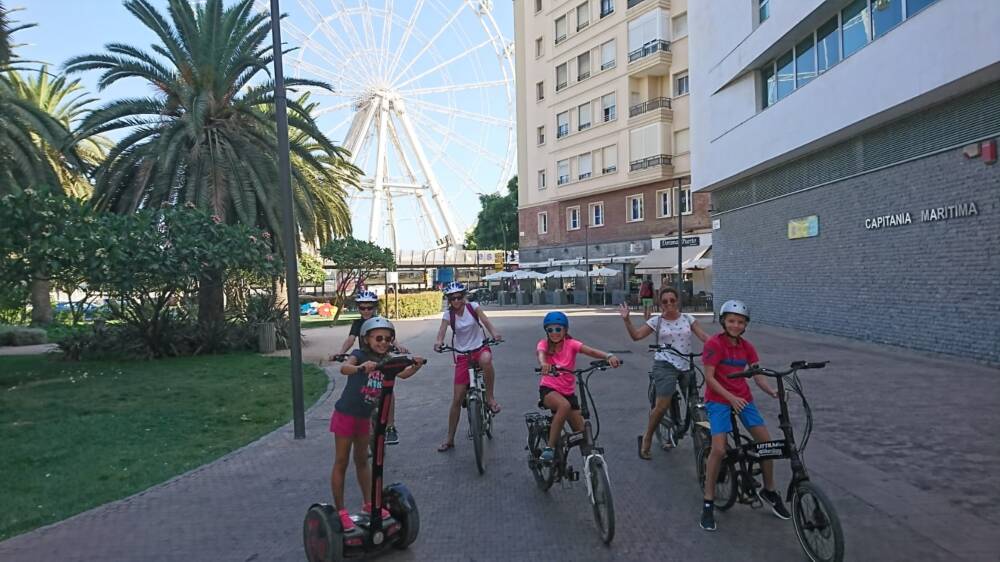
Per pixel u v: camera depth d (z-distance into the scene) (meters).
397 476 6.23
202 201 17.75
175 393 11.16
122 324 17.70
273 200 18.81
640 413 8.59
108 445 7.67
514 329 23.48
